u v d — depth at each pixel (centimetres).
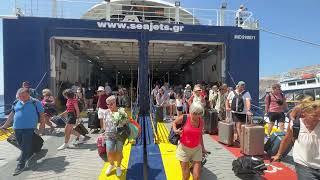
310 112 385
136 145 843
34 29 1374
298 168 393
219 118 1072
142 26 1449
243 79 1504
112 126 612
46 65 1378
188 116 517
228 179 611
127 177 612
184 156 514
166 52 2036
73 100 841
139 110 1434
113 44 1747
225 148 858
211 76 1923
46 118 1017
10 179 607
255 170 604
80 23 1409
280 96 872
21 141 659
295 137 400
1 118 1192
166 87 1573
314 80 1869
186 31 1476
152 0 1767
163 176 616
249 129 740
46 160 727
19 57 1362
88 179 605
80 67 2219
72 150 815
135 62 2603
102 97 1015
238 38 1505
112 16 1733
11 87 1353
